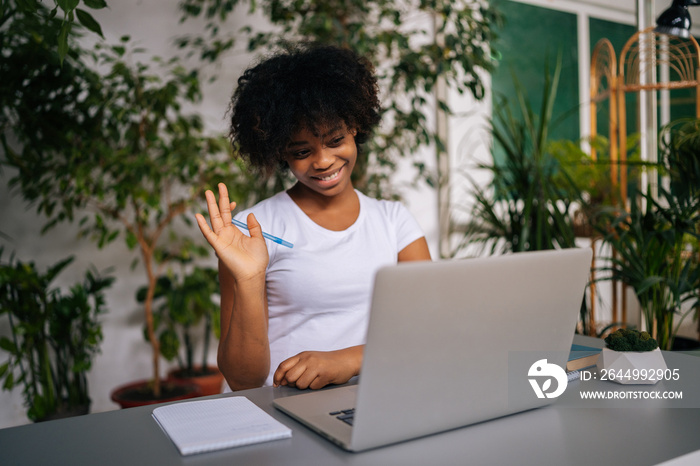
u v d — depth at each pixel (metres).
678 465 0.65
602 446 0.69
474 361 0.72
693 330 2.31
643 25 2.24
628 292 2.69
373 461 0.65
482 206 2.44
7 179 2.49
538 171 2.12
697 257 1.95
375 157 3.08
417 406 0.69
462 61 2.68
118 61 2.38
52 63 2.04
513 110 3.31
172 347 2.57
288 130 1.13
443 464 0.64
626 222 1.84
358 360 1.02
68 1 1.10
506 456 0.66
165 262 2.72
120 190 2.20
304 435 0.74
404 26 3.38
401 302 0.63
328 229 1.29
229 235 0.99
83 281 2.68
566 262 0.76
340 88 1.15
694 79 2.18
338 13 2.80
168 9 2.82
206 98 2.93
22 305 2.18
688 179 1.77
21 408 2.53
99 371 2.74
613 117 2.38
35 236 2.57
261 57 1.32
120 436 0.75
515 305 0.73
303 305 1.24
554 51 3.14
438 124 3.60
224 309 1.16
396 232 1.38
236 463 0.65
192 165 2.27
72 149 2.14
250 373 1.06
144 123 2.37
